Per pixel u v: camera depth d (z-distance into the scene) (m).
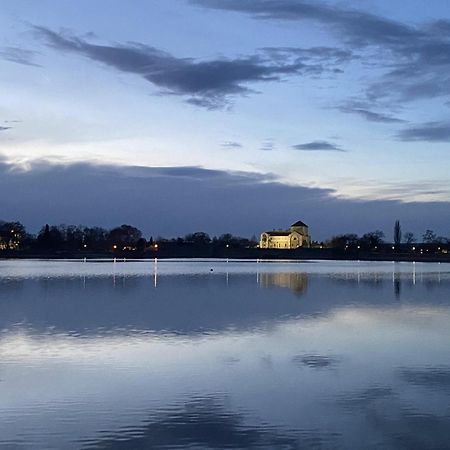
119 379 21.11
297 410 17.59
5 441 15.16
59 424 16.38
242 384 20.50
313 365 23.48
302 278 84.69
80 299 49.59
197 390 19.72
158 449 14.66
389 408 17.80
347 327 33.69
